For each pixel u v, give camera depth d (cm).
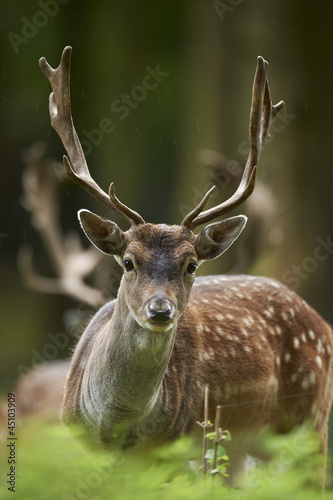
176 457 759
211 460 691
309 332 928
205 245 758
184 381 800
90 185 781
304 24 1989
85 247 2659
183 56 2434
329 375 952
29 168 1405
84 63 2634
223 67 2005
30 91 2722
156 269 708
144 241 726
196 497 618
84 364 798
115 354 736
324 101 1980
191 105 2069
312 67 1989
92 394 759
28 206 1394
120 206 749
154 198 2673
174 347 806
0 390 1496
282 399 909
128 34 2592
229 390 844
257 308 904
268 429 903
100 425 759
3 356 2153
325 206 1959
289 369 912
